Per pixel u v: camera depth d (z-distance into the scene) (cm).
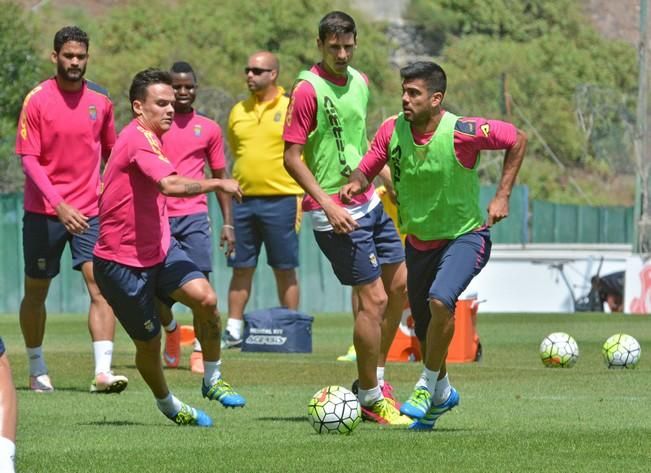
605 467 1839
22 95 11088
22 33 11312
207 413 2516
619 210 11162
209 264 3444
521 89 14775
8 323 5847
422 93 2177
